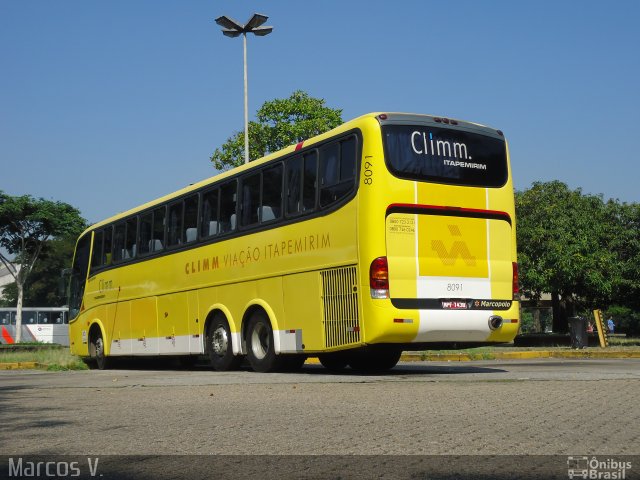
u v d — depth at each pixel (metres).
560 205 35.12
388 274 12.14
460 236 12.86
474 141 13.34
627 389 9.73
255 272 14.90
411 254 12.37
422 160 12.73
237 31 30.86
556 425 6.80
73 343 23.12
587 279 33.62
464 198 12.99
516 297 13.38
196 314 16.83
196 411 8.24
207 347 16.42
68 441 6.44
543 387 10.04
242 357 15.69
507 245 13.40
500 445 5.86
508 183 13.57
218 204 16.39
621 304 37.25
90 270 22.31
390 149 12.50
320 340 13.10
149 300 18.88
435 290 12.48
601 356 22.36
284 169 14.38
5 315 60.34
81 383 12.52
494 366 16.97
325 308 13.04
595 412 7.62
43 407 8.91
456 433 6.43
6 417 8.05
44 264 87.19
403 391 9.85
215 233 16.38
